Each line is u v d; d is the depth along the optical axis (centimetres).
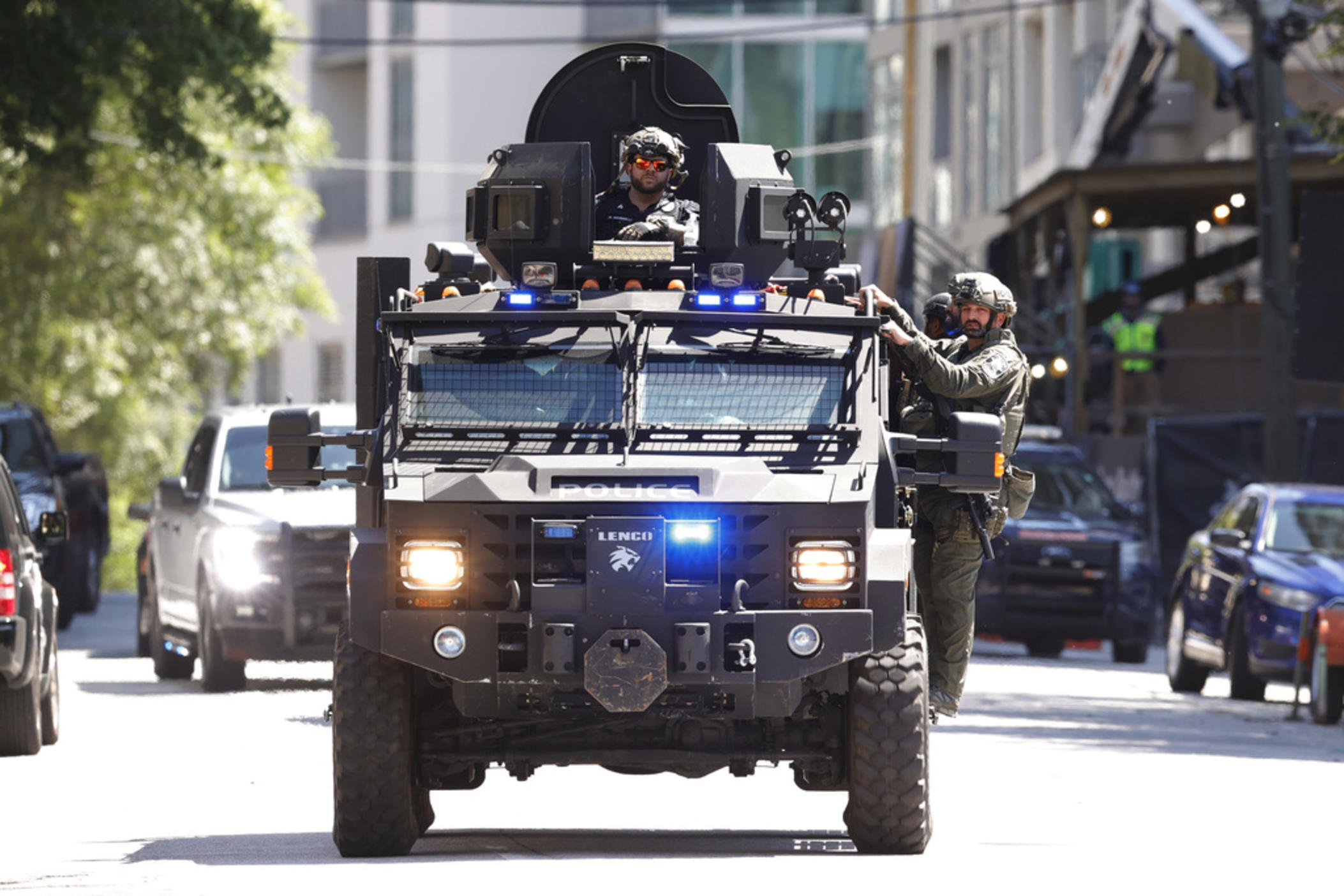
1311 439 9275
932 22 16025
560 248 3362
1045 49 13825
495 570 2975
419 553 2983
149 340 12925
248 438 5969
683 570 2964
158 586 6225
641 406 3153
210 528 5631
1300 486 6938
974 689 6366
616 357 3183
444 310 3216
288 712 5212
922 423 3362
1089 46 13012
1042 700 6053
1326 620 5731
